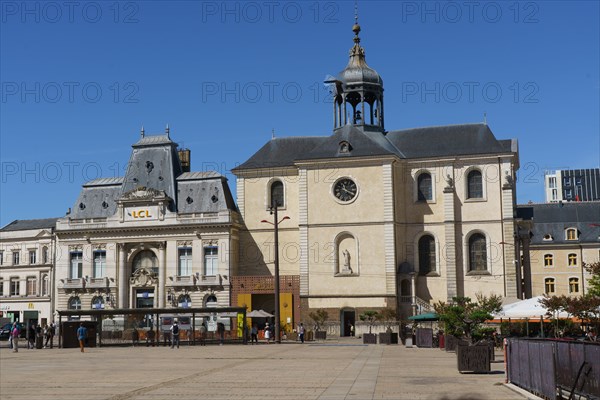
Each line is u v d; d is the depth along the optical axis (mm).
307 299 92438
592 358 20172
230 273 96312
